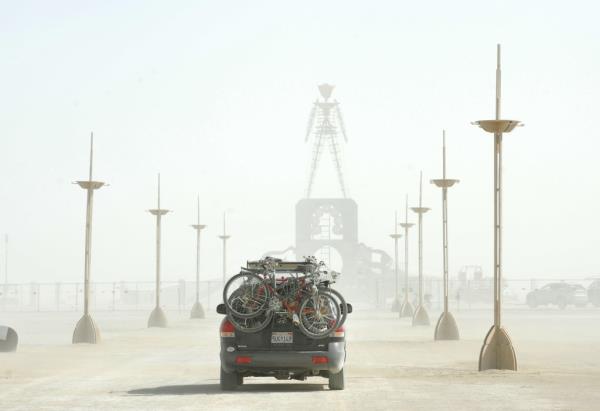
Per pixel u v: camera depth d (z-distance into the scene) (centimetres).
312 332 2438
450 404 2183
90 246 4969
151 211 7312
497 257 3159
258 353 2433
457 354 4109
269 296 2441
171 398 2325
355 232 18075
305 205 18188
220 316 9862
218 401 2252
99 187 4984
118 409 2098
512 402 2223
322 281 2488
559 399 2289
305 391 2502
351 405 2164
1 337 4297
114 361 3784
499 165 3183
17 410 2081
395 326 7212
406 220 9925
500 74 3184
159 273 7294
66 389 2584
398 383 2731
